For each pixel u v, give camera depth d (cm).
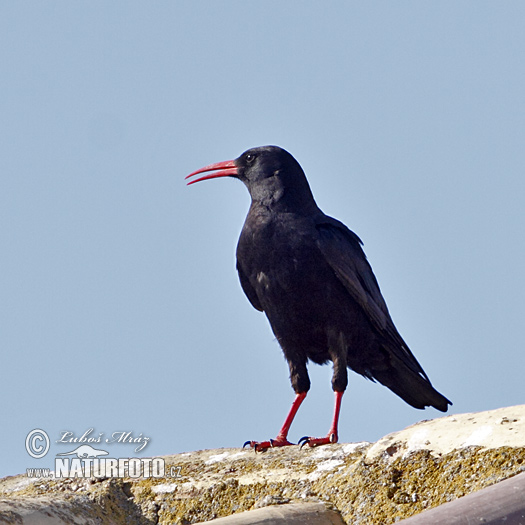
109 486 1026
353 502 884
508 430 859
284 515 841
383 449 920
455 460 855
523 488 658
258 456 1100
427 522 633
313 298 1491
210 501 982
